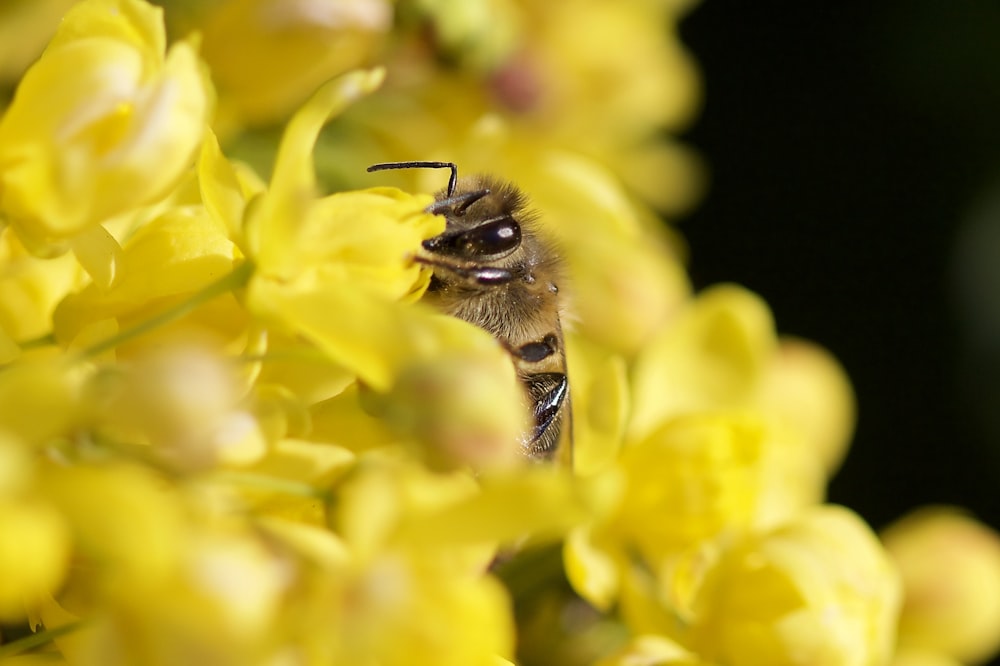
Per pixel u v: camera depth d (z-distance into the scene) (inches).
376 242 3.2
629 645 3.5
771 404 4.2
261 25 3.7
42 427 3.0
